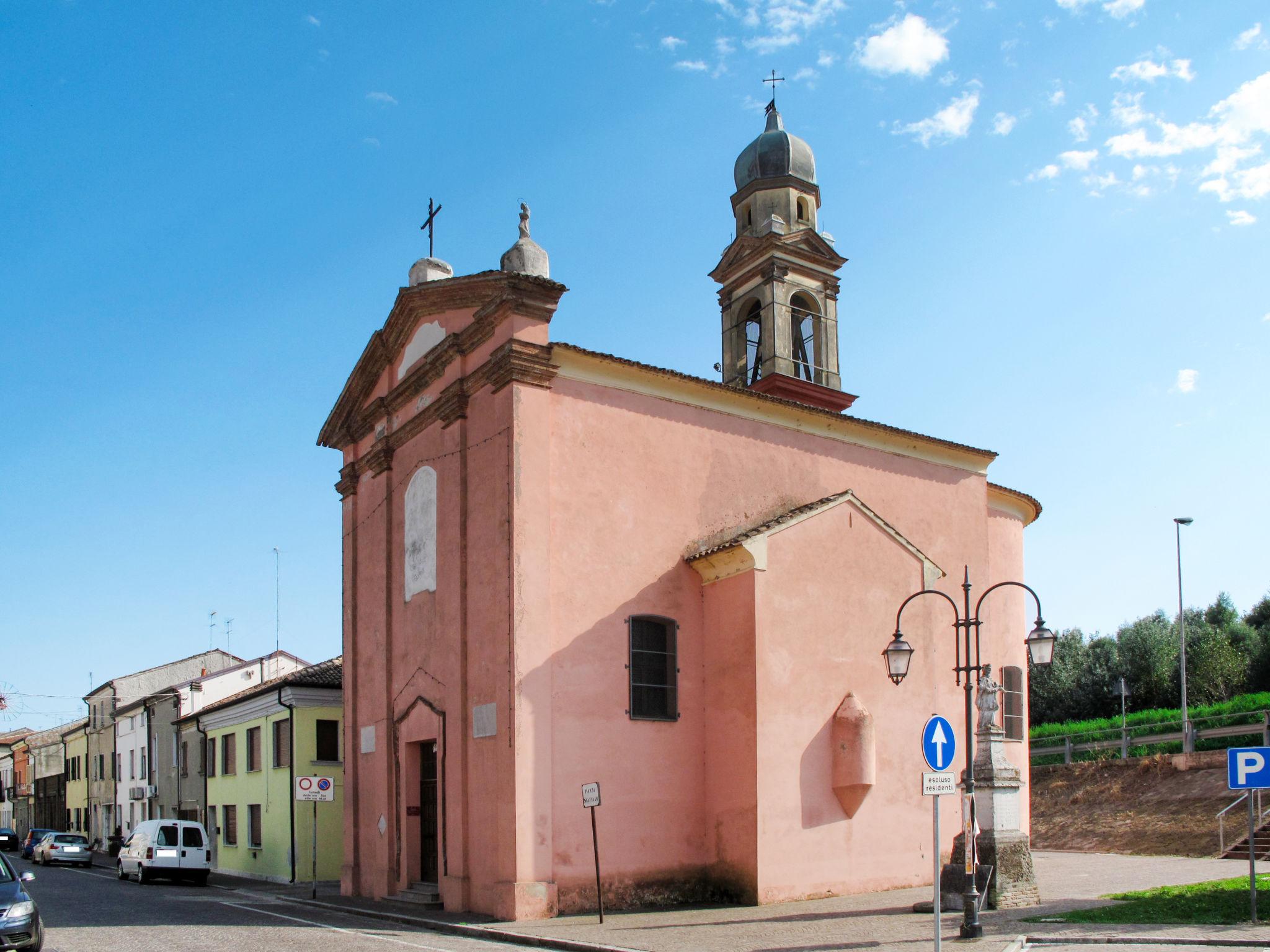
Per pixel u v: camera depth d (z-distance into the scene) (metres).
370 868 21.77
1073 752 36.78
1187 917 13.74
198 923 16.84
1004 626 26.44
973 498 24.78
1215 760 29.88
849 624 19.94
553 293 18.56
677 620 19.22
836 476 22.27
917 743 20.56
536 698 17.14
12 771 88.06
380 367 23.62
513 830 16.52
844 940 13.37
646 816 18.08
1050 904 15.78
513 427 17.77
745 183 28.61
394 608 21.83
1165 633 49.09
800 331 28.06
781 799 18.20
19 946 12.21
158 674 57.28
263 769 32.81
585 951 13.40
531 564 17.52
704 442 20.30
